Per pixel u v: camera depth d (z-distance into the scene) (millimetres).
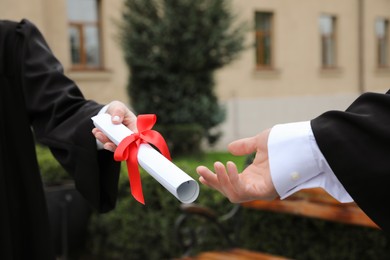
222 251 3080
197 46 11172
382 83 20266
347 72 19000
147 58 11398
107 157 1498
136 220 3928
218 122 12164
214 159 11336
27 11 10930
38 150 4984
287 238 3293
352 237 3047
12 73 1663
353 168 1018
